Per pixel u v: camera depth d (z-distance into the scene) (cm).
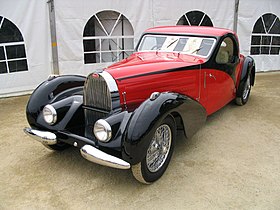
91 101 337
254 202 288
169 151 335
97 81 324
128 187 314
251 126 488
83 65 738
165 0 775
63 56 707
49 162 366
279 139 437
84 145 304
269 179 328
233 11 868
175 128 337
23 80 688
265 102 628
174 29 488
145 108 288
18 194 303
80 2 691
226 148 405
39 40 683
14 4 645
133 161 277
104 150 285
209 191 306
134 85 338
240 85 562
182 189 310
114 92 318
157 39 480
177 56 436
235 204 285
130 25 773
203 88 434
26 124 503
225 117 531
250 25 901
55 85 378
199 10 824
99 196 300
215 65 447
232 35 479
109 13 754
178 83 389
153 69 365
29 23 665
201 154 386
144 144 278
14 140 434
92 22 745
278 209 278
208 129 473
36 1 661
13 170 349
